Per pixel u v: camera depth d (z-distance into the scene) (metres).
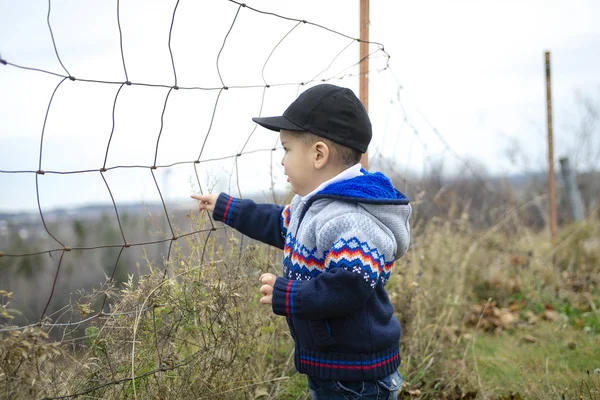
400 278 3.35
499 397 2.89
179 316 2.32
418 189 4.03
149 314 2.23
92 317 2.07
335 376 1.98
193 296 2.32
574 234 5.79
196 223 2.52
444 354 3.31
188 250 2.51
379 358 2.02
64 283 6.26
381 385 2.03
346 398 2.01
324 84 2.13
